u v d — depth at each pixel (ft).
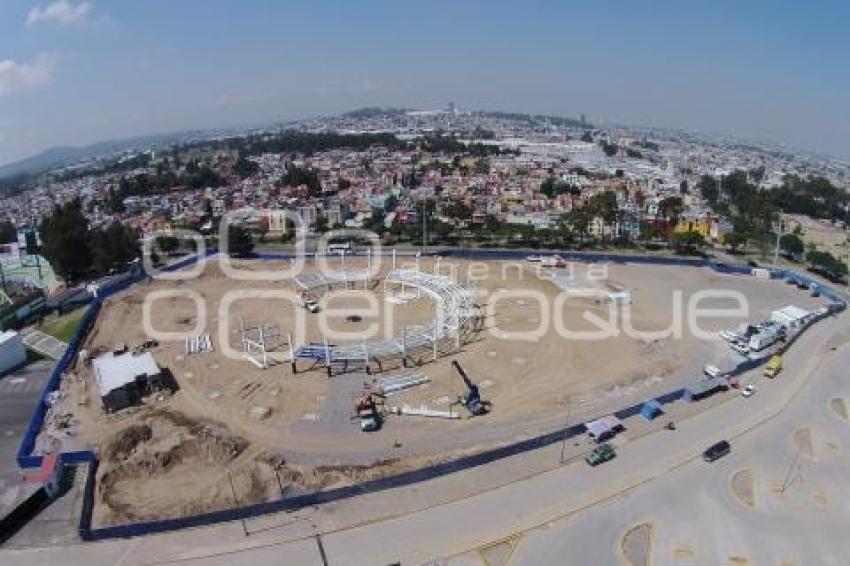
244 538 159.94
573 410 229.25
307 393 244.42
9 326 325.42
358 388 248.11
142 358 263.90
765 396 238.89
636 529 163.12
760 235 490.08
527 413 227.20
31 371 274.36
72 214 451.94
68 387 255.09
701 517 168.66
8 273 427.74
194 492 181.47
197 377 260.83
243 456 200.34
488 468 189.47
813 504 175.63
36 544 159.84
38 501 175.94
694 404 231.50
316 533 161.38
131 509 173.88
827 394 241.55
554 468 189.57
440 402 235.81
